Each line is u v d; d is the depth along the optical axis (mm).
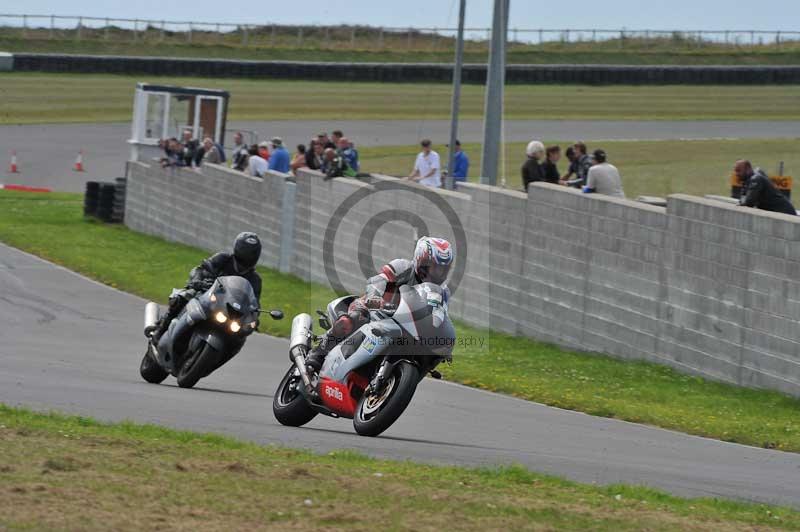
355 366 31703
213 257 42344
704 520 22422
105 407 33844
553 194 63281
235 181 97125
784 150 156750
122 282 81062
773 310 49156
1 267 86062
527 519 20812
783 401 47438
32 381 39250
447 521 20078
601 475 28734
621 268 58562
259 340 59625
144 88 130875
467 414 39594
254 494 21031
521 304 65938
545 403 44250
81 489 20188
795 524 23219
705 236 53031
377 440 31578
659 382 52250
